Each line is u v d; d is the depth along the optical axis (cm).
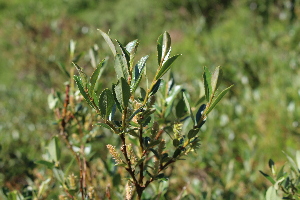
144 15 1220
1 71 969
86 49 664
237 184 300
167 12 1204
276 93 480
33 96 606
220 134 411
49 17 880
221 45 720
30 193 197
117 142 276
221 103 480
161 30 1168
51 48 722
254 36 727
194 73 656
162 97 151
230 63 584
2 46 812
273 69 554
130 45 102
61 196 161
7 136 429
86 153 193
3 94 636
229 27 924
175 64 852
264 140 429
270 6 828
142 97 127
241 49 660
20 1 1479
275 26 762
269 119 448
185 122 177
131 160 117
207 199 231
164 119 151
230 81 539
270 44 641
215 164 333
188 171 324
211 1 1104
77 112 184
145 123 113
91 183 183
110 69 537
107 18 1273
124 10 1274
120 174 201
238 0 1012
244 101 497
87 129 189
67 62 685
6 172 255
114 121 106
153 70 594
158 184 180
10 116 552
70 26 793
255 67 559
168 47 101
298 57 554
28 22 812
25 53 744
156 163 118
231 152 378
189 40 944
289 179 148
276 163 398
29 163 244
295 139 416
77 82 99
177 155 119
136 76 101
